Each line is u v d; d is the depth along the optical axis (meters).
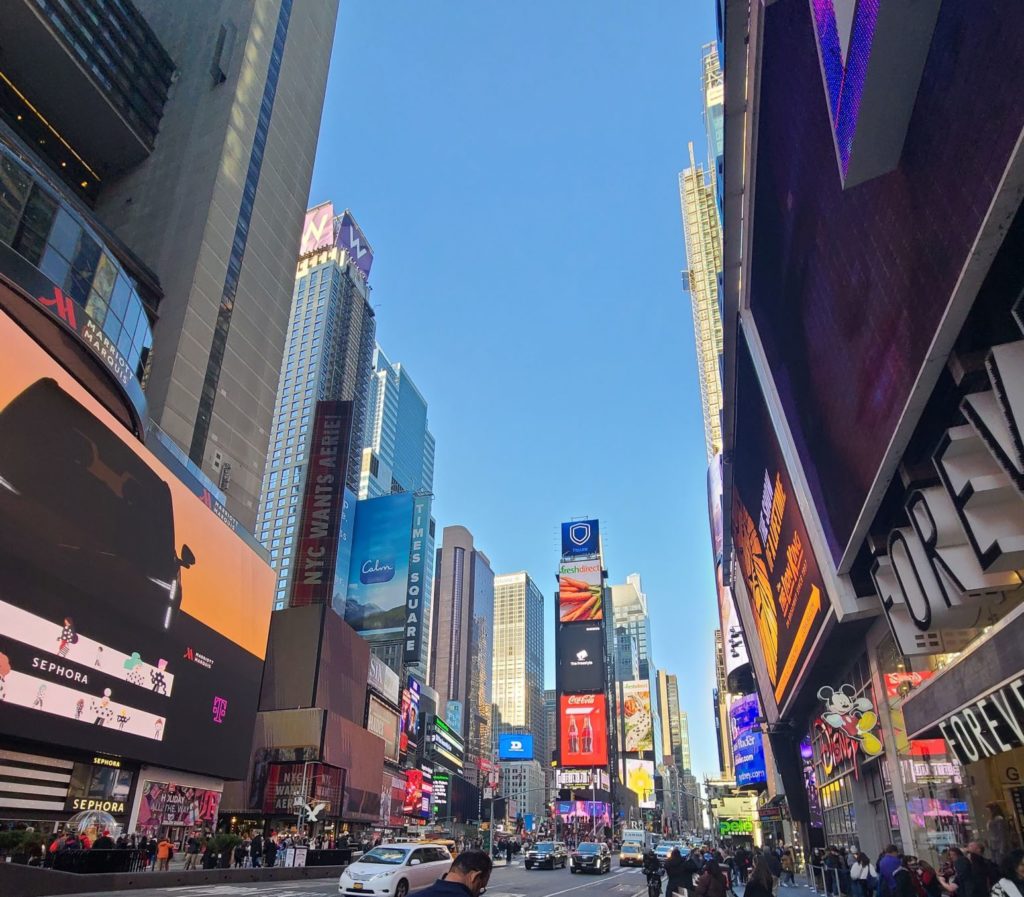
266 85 89.38
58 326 34.22
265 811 58.06
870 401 17.81
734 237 26.25
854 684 28.72
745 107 21.92
